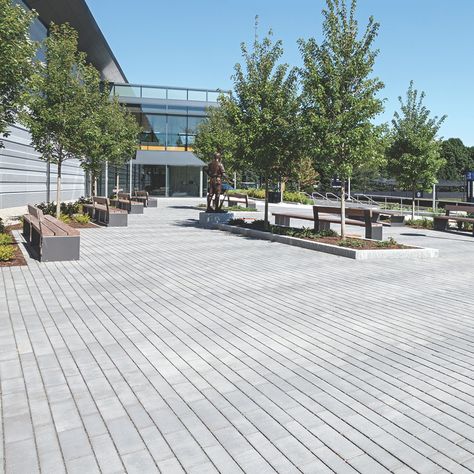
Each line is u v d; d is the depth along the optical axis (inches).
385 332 238.2
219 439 137.6
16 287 320.5
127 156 1136.2
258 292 319.9
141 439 137.0
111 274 370.3
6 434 138.5
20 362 192.5
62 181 1230.9
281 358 201.5
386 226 870.4
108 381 175.8
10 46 379.2
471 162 3412.9
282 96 623.8
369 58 512.4
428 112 847.1
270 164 629.0
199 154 1130.0
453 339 228.8
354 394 168.1
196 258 454.0
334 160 515.2
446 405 160.9
